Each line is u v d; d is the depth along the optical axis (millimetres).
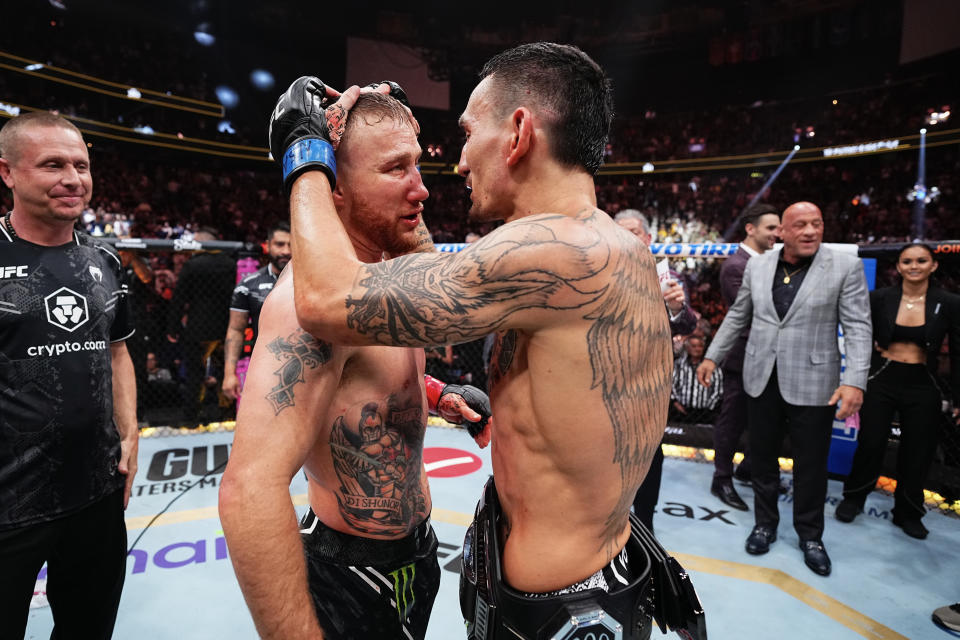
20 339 1471
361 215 1029
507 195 1006
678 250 4285
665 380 1030
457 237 19000
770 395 2953
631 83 21219
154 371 5434
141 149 15750
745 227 3848
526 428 958
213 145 17047
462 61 20312
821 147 17734
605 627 938
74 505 1549
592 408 898
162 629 2217
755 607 2457
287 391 873
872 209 16453
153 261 7973
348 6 18656
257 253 5066
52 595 1656
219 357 5195
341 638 1118
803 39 18047
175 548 2854
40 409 1486
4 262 1486
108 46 15297
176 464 4086
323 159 921
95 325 1616
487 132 999
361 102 1033
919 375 3178
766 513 3008
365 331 829
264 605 825
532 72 963
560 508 947
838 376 2818
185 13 16422
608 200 20391
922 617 2404
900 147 16094
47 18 14266
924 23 15031
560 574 957
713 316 10625
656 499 2771
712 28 19172
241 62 17953
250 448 839
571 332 875
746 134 19094
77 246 1646
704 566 2801
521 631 959
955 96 15695
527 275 822
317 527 1130
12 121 1478
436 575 1271
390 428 1100
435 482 3795
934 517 3463
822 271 2799
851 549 3023
